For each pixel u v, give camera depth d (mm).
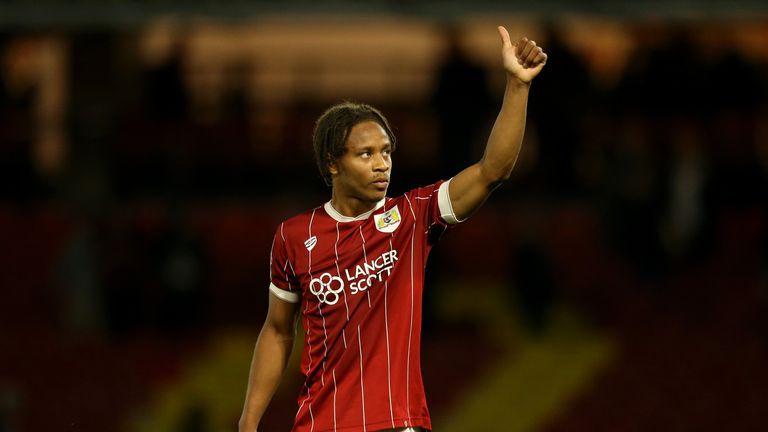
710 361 46719
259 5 47438
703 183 50906
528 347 47812
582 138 53000
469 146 50188
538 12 46938
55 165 57875
